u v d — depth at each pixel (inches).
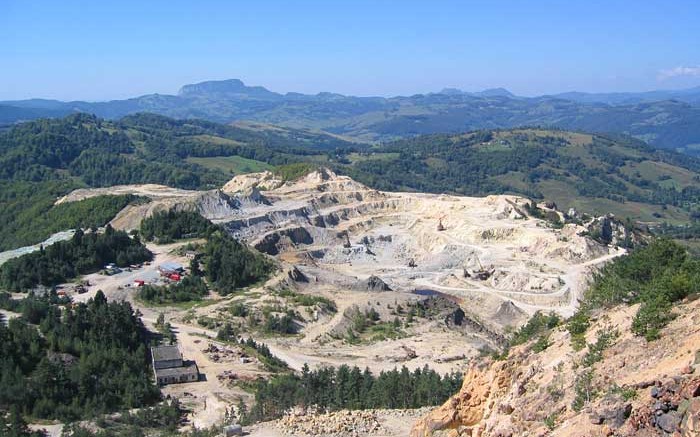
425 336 6299.2
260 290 7229.3
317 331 6338.6
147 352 5216.5
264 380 4776.1
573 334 2139.5
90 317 5211.6
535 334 2568.9
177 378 4783.5
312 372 4611.2
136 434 3693.4
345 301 7130.9
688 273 2260.1
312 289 7657.5
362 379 4099.4
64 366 4490.7
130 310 5590.6
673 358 1637.6
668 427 1352.1
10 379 4163.4
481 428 2042.3
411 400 3725.4
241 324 6343.5
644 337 1818.4
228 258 7662.4
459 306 7495.1
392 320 6756.9
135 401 4325.8
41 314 5255.9
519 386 2021.4
